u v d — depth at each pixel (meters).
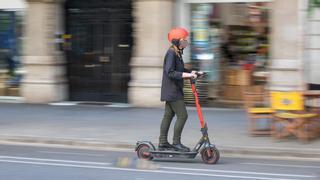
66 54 24.77
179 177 11.41
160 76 22.39
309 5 16.80
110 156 14.03
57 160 13.37
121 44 23.83
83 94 24.70
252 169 12.40
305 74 21.00
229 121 19.12
